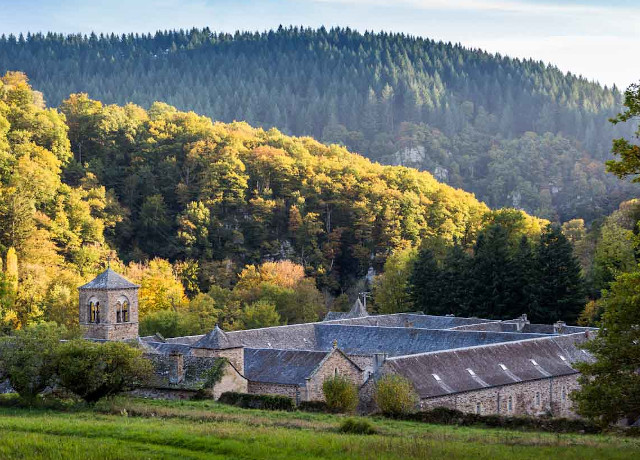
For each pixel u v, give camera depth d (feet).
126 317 329.31
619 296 181.16
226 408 234.79
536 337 340.18
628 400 181.47
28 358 231.91
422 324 444.14
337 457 145.38
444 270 516.73
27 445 150.71
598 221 623.77
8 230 547.08
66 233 586.04
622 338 184.34
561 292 467.11
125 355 236.43
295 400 278.26
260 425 193.57
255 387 287.48
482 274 491.31
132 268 564.71
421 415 227.81
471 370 297.12
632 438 199.41
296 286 572.51
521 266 483.51
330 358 283.38
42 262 524.93
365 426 188.34
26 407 229.25
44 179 605.31
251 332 359.66
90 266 564.71
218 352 281.95
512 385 302.45
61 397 248.52
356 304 467.52
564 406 322.34
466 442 173.58
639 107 160.04
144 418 204.74
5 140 639.35
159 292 522.06
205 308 504.02
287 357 293.64
